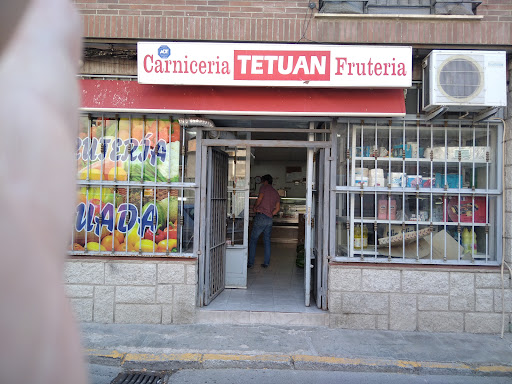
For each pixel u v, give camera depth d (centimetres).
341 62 461
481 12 500
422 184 517
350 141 520
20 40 62
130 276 508
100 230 514
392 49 459
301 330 496
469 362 419
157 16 503
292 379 394
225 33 503
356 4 514
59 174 54
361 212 516
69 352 51
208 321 511
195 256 512
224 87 491
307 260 536
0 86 55
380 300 502
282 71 464
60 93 61
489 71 465
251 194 1190
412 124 519
